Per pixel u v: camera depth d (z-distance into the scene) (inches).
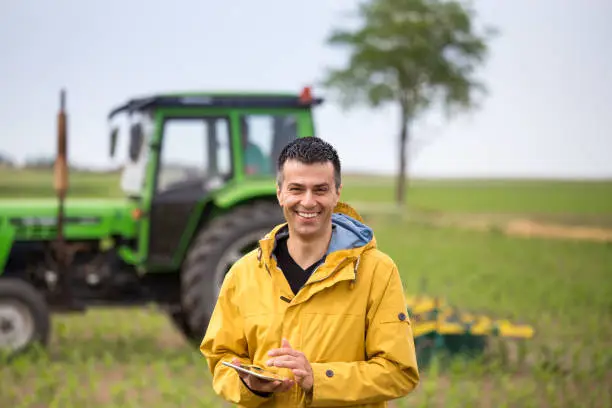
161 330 414.0
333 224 126.5
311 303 120.9
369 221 1326.3
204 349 128.0
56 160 334.6
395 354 119.3
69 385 284.5
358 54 1764.3
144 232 349.1
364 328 121.6
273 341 121.4
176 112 352.5
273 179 359.6
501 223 1337.4
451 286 543.5
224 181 355.3
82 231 351.3
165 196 350.9
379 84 1763.0
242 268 126.0
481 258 749.9
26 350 327.0
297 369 113.8
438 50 1765.5
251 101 356.8
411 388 121.9
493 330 319.6
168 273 360.8
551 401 266.2
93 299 356.2
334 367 117.0
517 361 331.0
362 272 122.0
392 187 3257.9
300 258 123.0
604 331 386.3
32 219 350.6
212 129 355.6
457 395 273.7
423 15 1764.3
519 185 3890.3
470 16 1779.0
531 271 643.5
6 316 326.3
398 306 122.2
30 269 353.4
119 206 357.7
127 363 331.3
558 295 501.4
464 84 1771.7
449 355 317.7
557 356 321.7
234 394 122.4
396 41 1750.7
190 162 354.3
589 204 2048.5
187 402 270.5
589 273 639.1
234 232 341.1
